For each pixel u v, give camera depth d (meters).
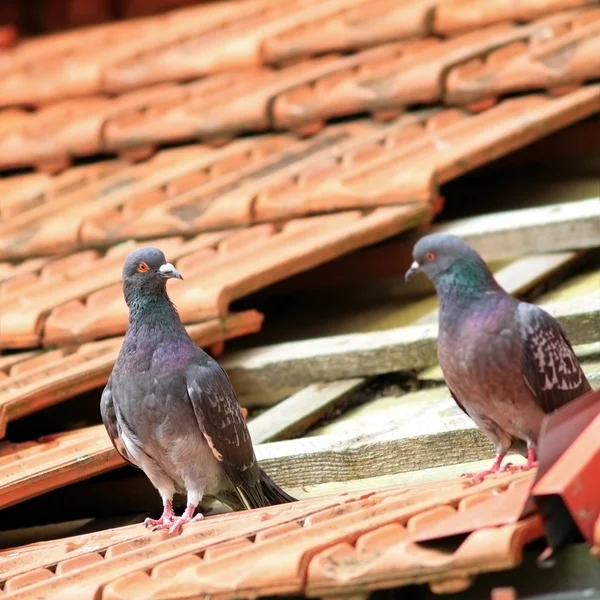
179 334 8.94
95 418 10.95
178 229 12.95
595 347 9.84
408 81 13.80
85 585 7.02
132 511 10.09
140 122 15.71
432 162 12.05
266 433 9.87
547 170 13.17
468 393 8.13
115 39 19.38
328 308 12.20
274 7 18.42
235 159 14.30
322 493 8.97
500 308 8.03
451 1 15.43
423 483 8.09
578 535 6.41
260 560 6.52
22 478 8.94
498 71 13.37
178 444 8.78
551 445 6.29
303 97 14.64
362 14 16.20
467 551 5.99
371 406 10.34
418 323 11.17
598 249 11.51
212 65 16.62
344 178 12.34
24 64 18.95
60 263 13.25
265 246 11.81
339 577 6.25
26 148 16.25
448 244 8.13
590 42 12.97
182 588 6.60
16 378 10.55
